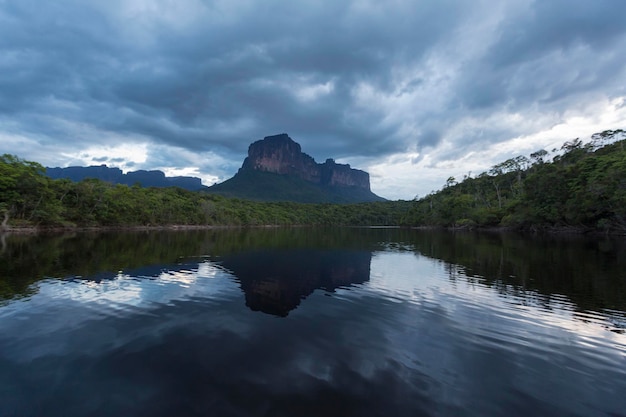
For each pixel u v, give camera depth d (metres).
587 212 50.25
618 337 9.06
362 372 6.91
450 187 139.38
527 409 5.67
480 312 11.33
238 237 53.44
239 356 7.62
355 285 15.80
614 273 18.22
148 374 6.71
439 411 5.55
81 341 8.39
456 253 29.50
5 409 5.52
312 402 5.77
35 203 54.78
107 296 12.89
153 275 17.42
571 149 81.62
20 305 11.51
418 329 9.62
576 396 6.11
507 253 28.62
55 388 6.15
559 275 17.91
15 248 28.58
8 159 55.03
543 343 8.62
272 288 14.96
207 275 17.83
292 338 8.79
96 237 44.69
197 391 6.09
